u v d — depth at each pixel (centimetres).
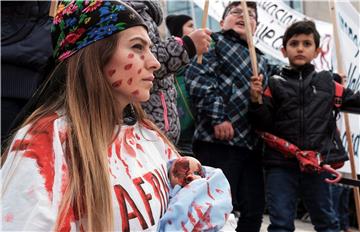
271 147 263
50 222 99
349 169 302
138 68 119
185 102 286
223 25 299
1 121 204
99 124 113
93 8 118
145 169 120
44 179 102
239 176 269
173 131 194
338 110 268
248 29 266
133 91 119
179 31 346
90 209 103
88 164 107
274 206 252
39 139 106
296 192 258
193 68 276
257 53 297
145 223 111
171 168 131
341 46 316
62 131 109
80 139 108
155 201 116
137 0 186
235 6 289
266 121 260
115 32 117
